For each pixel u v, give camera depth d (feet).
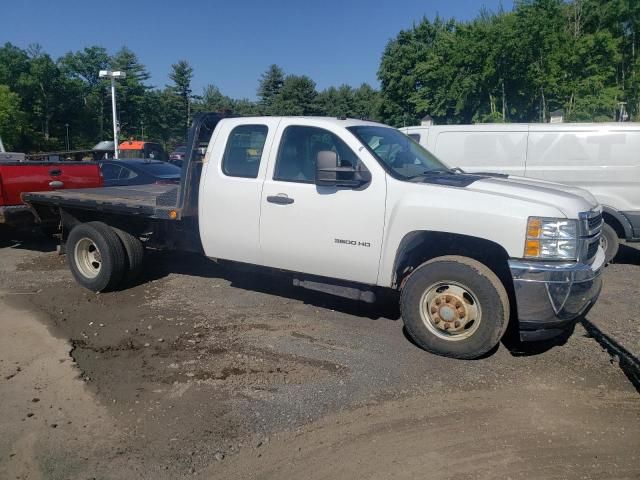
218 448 11.53
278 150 18.12
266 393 13.83
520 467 10.80
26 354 16.22
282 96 308.60
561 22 105.09
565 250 14.35
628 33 113.09
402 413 12.87
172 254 28.40
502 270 15.88
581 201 15.35
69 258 22.82
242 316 19.38
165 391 13.96
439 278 15.47
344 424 12.42
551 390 13.92
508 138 30.17
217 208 19.21
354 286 17.53
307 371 15.02
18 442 11.73
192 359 15.84
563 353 16.17
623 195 27.86
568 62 104.27
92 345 16.94
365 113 293.64
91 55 308.19
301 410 13.02
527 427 12.23
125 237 22.13
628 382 14.37
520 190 15.37
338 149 17.22
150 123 316.81
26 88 274.77
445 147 31.35
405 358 15.83
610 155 28.17
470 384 14.25
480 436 11.89
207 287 22.91
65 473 10.70
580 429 12.14
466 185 15.72
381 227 16.22
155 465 10.97
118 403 13.37
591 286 14.65
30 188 27.73
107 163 36.09
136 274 22.75
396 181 16.12
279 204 17.81
